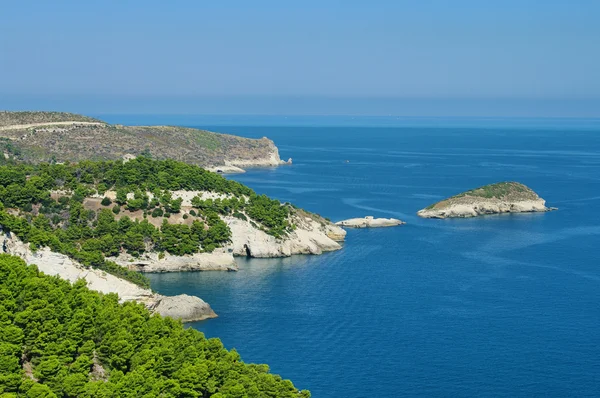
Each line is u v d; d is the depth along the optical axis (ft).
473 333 498.69
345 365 441.68
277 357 451.53
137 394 316.81
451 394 407.23
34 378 320.70
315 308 547.90
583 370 440.45
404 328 506.07
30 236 494.59
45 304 356.59
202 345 372.38
